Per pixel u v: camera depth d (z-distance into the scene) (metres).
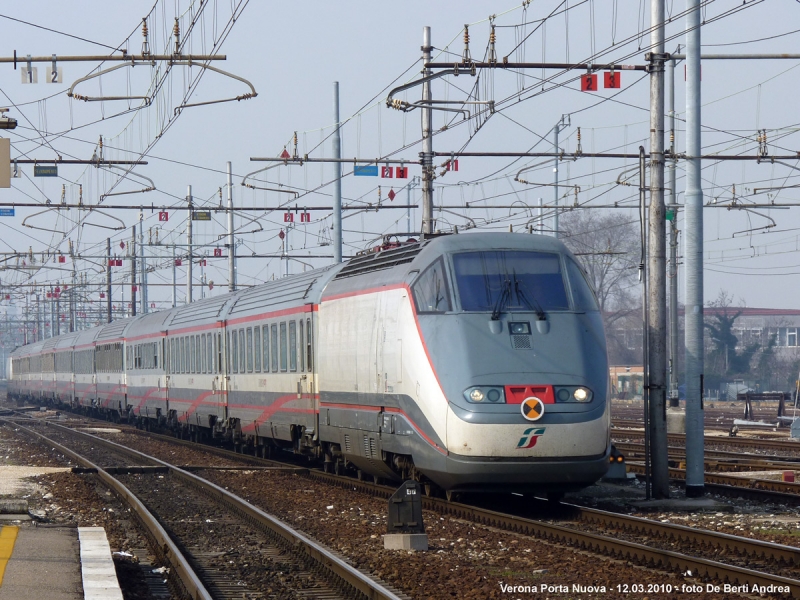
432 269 48.34
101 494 61.31
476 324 45.84
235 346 84.69
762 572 31.22
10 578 28.84
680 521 44.38
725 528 42.06
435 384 45.72
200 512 51.88
